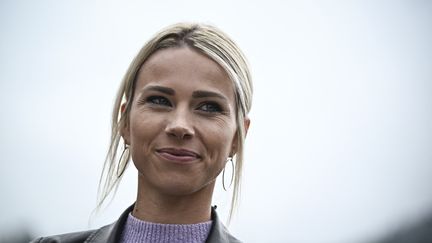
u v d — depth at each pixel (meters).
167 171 3.03
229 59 3.22
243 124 3.35
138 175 3.30
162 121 3.05
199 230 3.21
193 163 3.04
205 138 3.05
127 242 3.22
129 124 3.35
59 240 3.48
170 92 3.07
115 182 3.60
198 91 3.08
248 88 3.38
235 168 3.47
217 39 3.24
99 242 3.33
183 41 3.21
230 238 3.34
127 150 3.57
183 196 3.17
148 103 3.13
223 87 3.16
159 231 3.15
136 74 3.31
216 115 3.12
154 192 3.19
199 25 3.30
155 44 3.24
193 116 3.07
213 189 3.30
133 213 3.33
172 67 3.12
